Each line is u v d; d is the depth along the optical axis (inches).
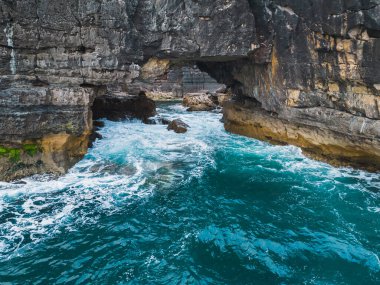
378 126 633.6
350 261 454.3
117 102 1283.2
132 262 450.3
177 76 2234.3
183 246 483.2
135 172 731.4
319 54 714.2
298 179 699.4
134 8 719.1
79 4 666.8
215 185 674.2
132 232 513.3
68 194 621.9
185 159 820.0
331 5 655.8
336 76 689.6
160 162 794.8
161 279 421.1
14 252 462.6
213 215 562.6
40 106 653.9
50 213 557.6
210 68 1091.3
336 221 543.5
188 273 430.9
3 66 638.5
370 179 693.9
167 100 2031.3
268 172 738.2
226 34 772.0
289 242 493.0
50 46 669.3
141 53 753.0
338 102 708.7
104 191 637.9
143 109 1309.1
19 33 636.7
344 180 690.2
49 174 685.3
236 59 885.2
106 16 686.5
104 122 1191.6
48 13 653.3
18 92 625.9
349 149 719.7
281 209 581.3
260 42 807.1
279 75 812.6
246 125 1021.2
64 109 679.7
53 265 441.4
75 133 703.1
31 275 423.2
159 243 489.1
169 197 622.8
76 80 700.0
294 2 733.3
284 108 827.4
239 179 702.5
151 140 979.9
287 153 859.4
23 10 631.2
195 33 760.3
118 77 729.0
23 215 548.7
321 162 796.6
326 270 439.2
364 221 542.9
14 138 639.8
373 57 611.5
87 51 703.1
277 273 434.9
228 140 992.2
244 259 459.8
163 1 733.9
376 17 587.8
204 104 1626.5
